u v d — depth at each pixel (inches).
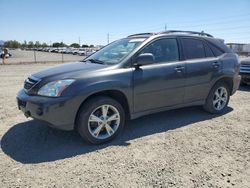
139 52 176.6
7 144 163.0
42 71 175.3
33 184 119.0
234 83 233.5
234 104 265.4
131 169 132.2
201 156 146.6
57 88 149.9
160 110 189.8
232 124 201.6
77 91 151.0
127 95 168.6
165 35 193.8
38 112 150.2
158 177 124.6
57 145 162.2
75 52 2162.9
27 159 143.3
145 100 177.9
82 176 125.6
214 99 224.4
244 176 126.3
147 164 137.2
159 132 184.1
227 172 129.7
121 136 176.9
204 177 124.9
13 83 410.3
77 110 153.7
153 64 181.6
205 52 215.0
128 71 168.6
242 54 1379.2
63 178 123.9
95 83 156.0
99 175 126.6
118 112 168.4
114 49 195.9
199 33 220.4
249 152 152.2
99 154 149.5
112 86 160.7
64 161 141.0
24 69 690.2
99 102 159.0
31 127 193.0
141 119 213.2
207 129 190.1
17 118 215.2
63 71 164.7
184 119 213.2
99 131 162.7
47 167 134.4
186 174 127.4
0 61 1106.7
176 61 193.5
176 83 191.2
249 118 217.5
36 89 156.1
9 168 133.1
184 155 147.6
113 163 138.5
